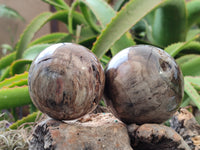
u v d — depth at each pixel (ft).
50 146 0.60
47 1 1.78
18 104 1.15
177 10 1.52
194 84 1.19
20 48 1.66
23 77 1.28
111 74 0.69
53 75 0.60
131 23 1.03
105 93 0.71
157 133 0.65
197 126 1.05
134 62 0.66
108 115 0.87
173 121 1.11
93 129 0.66
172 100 0.67
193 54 1.59
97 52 1.04
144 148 0.71
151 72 0.65
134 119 0.70
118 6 1.87
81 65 0.61
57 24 3.05
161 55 0.68
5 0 3.49
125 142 0.65
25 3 3.46
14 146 0.92
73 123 0.70
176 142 0.66
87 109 0.64
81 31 1.81
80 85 0.60
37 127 0.69
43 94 0.61
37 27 1.69
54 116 0.66
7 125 1.30
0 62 1.90
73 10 1.82
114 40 1.03
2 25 3.90
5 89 1.10
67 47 0.64
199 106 0.98
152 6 1.04
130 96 0.66
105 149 0.62
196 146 0.96
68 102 0.61
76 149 0.60
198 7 1.75
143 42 1.61
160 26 1.69
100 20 1.26
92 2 1.34
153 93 0.65
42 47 1.50
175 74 0.68
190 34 2.00
